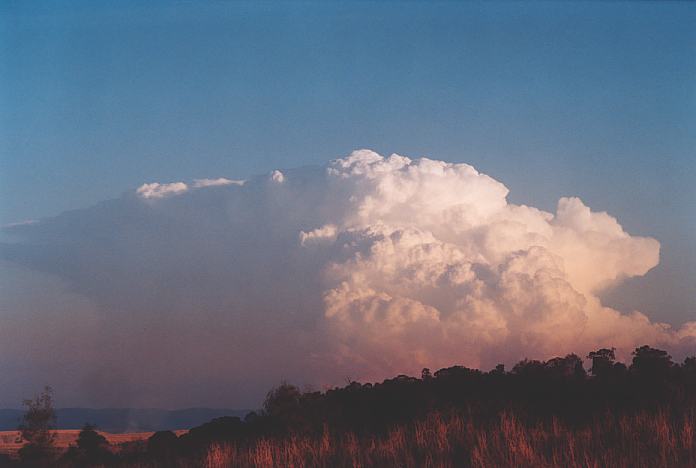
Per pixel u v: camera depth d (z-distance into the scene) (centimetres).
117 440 5181
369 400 2834
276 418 2866
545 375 2677
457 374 2897
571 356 2794
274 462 2056
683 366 2544
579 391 2453
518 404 2373
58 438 4988
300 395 2956
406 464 1762
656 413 1875
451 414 2217
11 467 4416
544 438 1792
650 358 2514
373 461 1884
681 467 1428
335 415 2758
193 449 2820
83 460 3809
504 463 1580
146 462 2930
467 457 1731
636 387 2364
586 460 1485
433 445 1859
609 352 2666
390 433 2095
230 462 2220
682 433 1608
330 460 1964
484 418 2197
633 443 1609
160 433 3181
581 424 2008
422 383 2891
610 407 2205
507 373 2867
